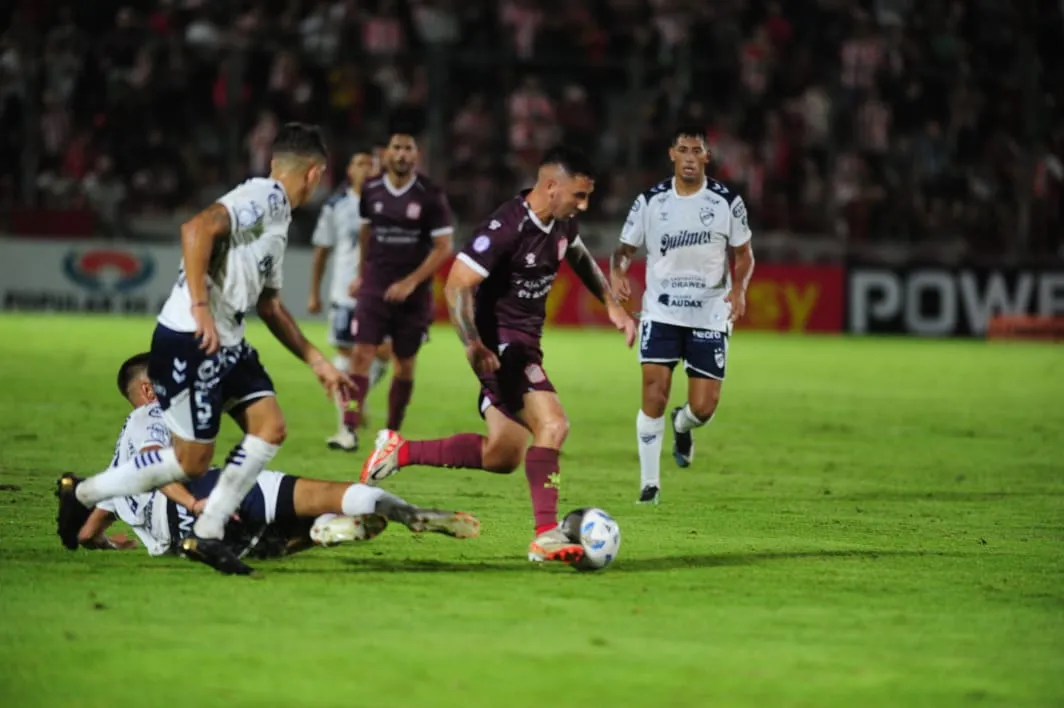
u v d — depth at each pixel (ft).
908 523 100.63
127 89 311.06
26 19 308.81
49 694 52.37
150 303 305.73
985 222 344.49
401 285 132.67
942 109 350.64
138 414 77.05
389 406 140.26
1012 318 343.87
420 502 103.71
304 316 311.47
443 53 311.06
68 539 76.33
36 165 302.66
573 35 335.06
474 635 62.44
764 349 289.94
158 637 60.70
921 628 66.44
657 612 68.23
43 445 125.08
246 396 72.43
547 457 79.46
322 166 73.67
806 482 122.21
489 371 79.56
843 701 54.03
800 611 69.41
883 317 340.59
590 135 327.06
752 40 344.28
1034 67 345.51
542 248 80.23
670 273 109.70
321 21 320.70
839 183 338.13
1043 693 55.72
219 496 72.38
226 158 308.81
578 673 56.70
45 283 301.43
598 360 249.75
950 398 202.90
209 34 317.63
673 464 131.44
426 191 135.85
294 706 51.57
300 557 79.36
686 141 108.58
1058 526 100.89
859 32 348.79
